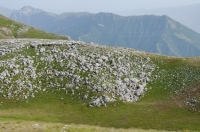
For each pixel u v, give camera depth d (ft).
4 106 178.09
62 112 176.24
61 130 101.04
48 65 231.71
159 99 200.13
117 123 159.12
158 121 161.48
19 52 246.27
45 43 266.57
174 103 190.39
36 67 228.22
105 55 250.78
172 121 161.07
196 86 205.67
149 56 264.52
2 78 206.90
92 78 213.46
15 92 195.31
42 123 129.29
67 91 201.87
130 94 203.92
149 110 179.63
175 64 249.55
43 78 216.13
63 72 221.87
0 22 539.29
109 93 198.49
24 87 201.87
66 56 244.63
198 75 222.48
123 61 245.45
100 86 204.13
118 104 188.03
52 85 208.64
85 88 203.31
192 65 242.78
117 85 209.67
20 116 159.94
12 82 204.85
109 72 225.15
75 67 228.22
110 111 177.99
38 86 206.18
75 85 207.62
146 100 200.03
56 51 253.24
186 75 226.99
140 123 158.92
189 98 192.13
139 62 248.52
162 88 214.69
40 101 188.85
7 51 245.65
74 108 182.50
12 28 529.86
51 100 191.31
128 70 232.32
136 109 181.68
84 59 239.71
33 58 239.50
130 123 159.12
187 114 172.55
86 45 279.08
